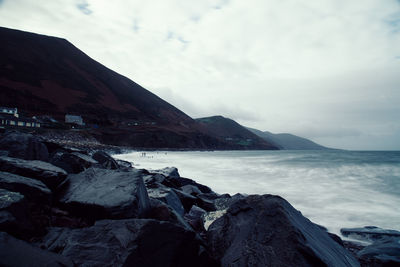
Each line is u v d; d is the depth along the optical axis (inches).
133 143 3676.2
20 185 145.0
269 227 150.6
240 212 181.0
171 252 123.9
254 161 1625.2
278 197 176.6
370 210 429.7
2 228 105.0
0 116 2176.4
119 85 6166.3
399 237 273.6
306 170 1049.5
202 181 768.9
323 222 369.7
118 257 107.3
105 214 152.9
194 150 4377.5
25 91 3491.6
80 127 3309.5
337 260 145.6
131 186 177.8
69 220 156.2
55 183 184.1
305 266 124.1
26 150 290.5
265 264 129.2
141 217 166.9
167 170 617.0
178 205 294.4
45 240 124.1
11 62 3988.7
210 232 182.1
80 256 108.2
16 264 82.7
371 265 201.8
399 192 575.8
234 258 141.9
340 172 973.2
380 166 1193.4
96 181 192.9
